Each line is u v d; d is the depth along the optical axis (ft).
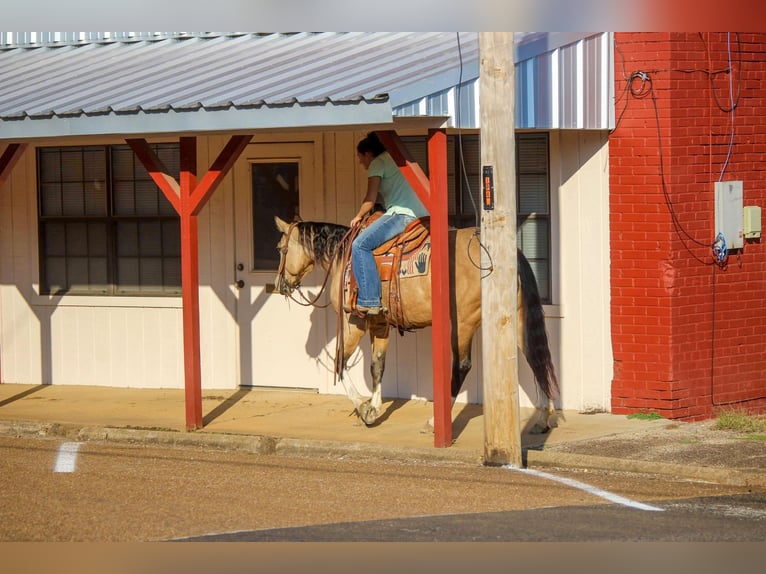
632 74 34.99
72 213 44.04
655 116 34.83
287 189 40.96
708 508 24.70
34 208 44.47
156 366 43.04
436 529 22.99
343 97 29.81
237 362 41.86
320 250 35.63
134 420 36.70
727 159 35.99
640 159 35.04
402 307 33.17
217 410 38.01
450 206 38.24
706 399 35.81
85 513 24.75
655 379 35.14
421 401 38.91
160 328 42.86
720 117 35.78
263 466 30.22
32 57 45.75
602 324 35.86
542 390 31.68
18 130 35.29
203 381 42.24
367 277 33.14
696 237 35.40
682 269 35.06
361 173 39.55
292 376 41.14
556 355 36.60
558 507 24.86
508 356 29.22
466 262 32.48
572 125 34.06
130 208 43.21
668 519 23.66
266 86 33.37
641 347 35.29
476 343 38.14
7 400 41.16
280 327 41.22
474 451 30.37
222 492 26.78
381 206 35.60
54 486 27.58
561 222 36.37
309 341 40.81
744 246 36.50
